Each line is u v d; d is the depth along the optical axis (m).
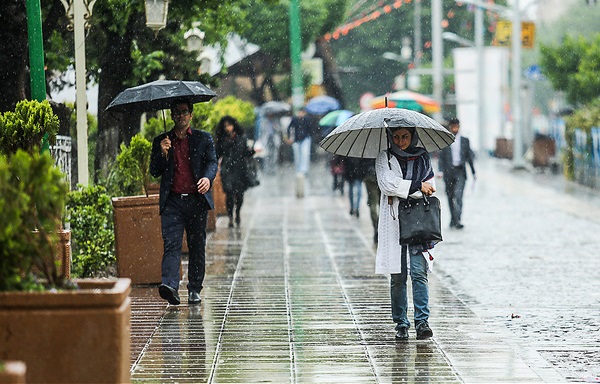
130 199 26.97
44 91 23.75
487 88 115.88
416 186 19.53
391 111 19.94
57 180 12.48
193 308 23.70
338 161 66.19
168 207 23.55
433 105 93.19
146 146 27.70
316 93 112.81
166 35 40.59
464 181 44.72
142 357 18.44
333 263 32.41
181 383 16.50
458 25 156.88
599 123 70.38
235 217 48.19
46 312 12.05
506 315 23.06
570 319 22.61
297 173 65.12
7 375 10.10
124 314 12.34
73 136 38.75
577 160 76.31
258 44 94.25
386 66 153.50
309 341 19.88
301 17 93.44
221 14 44.00
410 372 17.31
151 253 27.17
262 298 25.22
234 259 33.53
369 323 21.78
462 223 47.34
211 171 23.50
